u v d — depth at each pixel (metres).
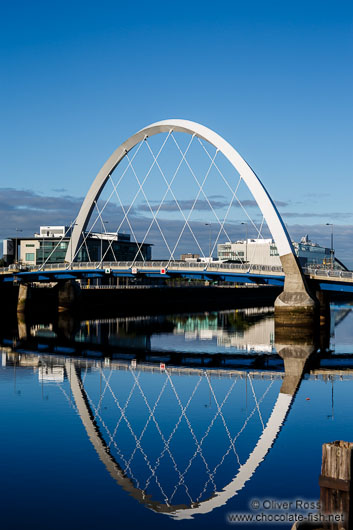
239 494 17.80
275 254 164.12
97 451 21.81
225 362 45.53
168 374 39.28
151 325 76.94
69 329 71.12
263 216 71.12
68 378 37.22
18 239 128.88
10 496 17.66
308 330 67.44
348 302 156.00
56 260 126.38
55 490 18.09
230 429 24.75
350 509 12.51
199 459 20.92
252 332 68.75
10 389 33.31
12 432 24.22
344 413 27.39
